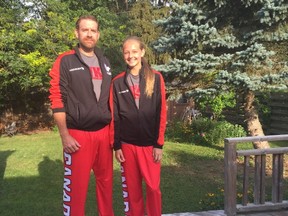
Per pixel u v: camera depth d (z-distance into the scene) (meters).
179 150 8.12
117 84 2.86
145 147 2.89
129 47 2.84
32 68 9.59
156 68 6.30
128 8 16.70
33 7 11.12
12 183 5.66
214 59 6.05
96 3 13.31
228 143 3.75
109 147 2.80
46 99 13.13
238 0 5.94
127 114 2.84
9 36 9.47
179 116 12.99
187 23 5.95
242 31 6.29
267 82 6.04
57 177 5.96
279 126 9.69
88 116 2.61
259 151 3.83
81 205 2.71
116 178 5.85
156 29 13.15
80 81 2.61
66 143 2.57
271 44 6.44
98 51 2.77
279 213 3.93
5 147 8.98
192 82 6.95
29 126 13.07
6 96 12.28
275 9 5.39
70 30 10.22
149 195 2.90
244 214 3.89
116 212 4.43
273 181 3.94
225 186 3.84
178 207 4.56
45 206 4.64
